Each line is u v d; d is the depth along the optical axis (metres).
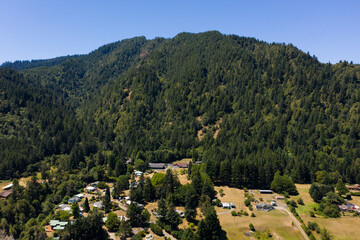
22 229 102.31
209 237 91.00
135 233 96.88
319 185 140.50
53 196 128.88
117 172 167.25
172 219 100.06
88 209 113.06
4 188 147.12
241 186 149.25
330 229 104.19
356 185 150.38
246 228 103.50
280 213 117.38
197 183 130.00
